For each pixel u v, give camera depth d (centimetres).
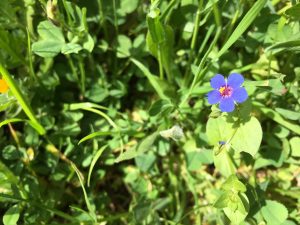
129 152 9
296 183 10
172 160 10
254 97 10
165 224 10
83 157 10
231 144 8
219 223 9
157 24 9
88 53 10
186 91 10
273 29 9
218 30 9
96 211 10
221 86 8
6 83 9
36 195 9
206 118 10
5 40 9
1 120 10
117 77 11
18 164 9
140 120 11
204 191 10
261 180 10
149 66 11
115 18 10
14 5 10
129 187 10
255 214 9
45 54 9
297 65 10
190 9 9
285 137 10
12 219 9
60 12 9
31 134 10
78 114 10
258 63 10
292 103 10
